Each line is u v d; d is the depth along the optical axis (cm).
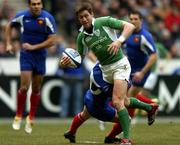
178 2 7044
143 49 3828
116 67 2789
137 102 3023
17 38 5775
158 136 3438
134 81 3875
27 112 5172
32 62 3688
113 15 6512
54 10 6588
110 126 4406
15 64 5584
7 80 5219
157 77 5388
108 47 2736
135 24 3775
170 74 5434
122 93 2766
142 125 4303
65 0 6581
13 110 5228
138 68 3894
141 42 3797
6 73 5475
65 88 5331
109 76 2823
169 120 5075
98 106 2922
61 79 5331
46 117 5297
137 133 3641
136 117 5116
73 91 5350
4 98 5212
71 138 3059
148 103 3155
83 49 2872
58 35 6356
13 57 5672
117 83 2766
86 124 4666
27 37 3672
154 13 6806
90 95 2933
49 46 3662
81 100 5372
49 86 5300
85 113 2978
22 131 3884
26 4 6806
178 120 5078
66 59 2831
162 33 6562
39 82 3766
